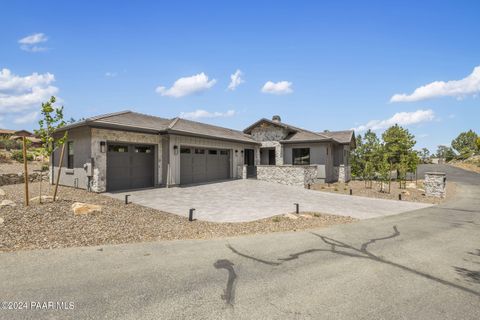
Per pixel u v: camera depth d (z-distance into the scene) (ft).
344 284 13.52
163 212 30.83
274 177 65.57
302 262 16.53
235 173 70.13
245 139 73.46
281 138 75.87
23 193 36.42
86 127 41.68
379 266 16.06
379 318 10.51
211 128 71.36
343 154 76.89
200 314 10.56
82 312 10.50
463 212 34.94
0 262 15.15
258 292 12.51
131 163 46.93
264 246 19.63
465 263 16.76
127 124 44.65
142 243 19.65
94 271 14.46
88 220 23.93
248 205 37.06
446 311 11.12
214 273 14.62
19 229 20.18
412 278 14.40
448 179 87.04
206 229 24.35
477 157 166.71
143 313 10.55
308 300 11.84
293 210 34.12
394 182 75.15
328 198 46.26
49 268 14.65
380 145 78.89
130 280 13.50
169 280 13.61
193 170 58.44
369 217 31.32
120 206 31.81
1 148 95.86
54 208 26.14
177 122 58.90
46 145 30.42
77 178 44.32
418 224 27.63
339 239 21.81
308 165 66.80
